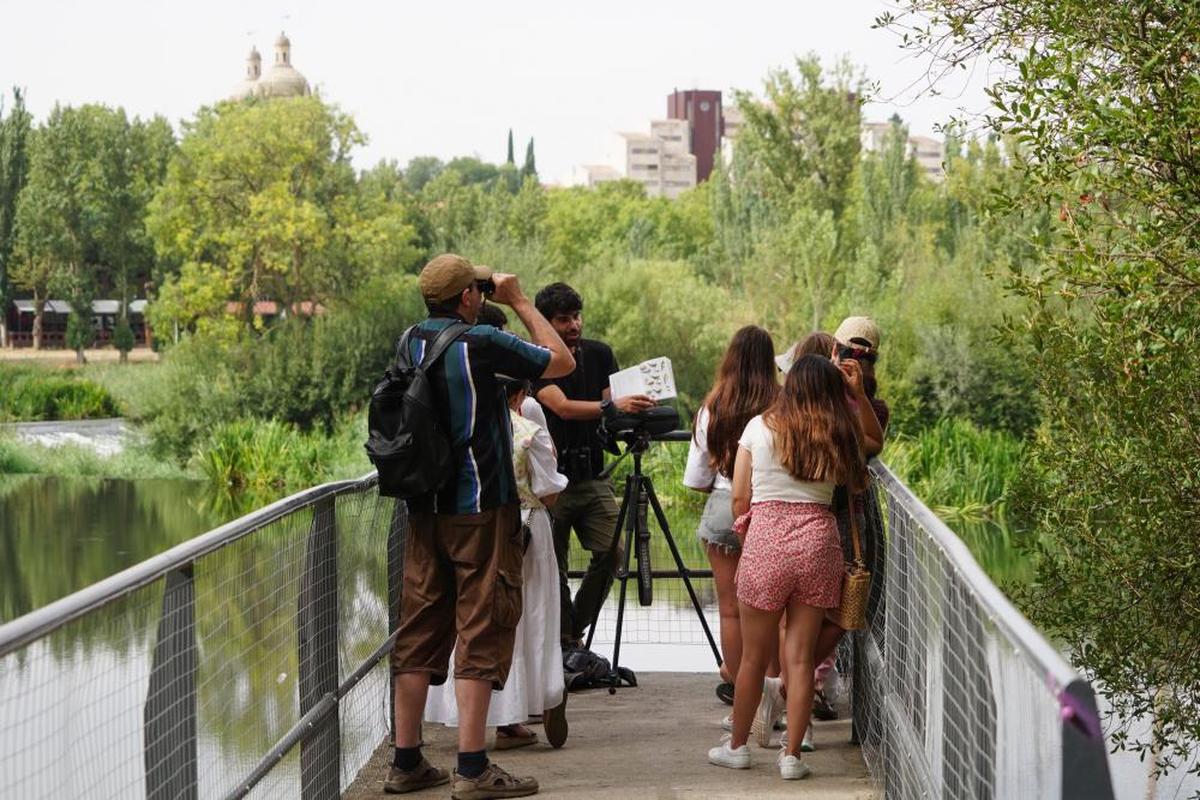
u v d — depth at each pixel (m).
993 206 6.07
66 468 42.03
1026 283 6.00
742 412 5.46
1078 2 5.54
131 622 2.88
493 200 70.06
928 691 3.70
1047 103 5.59
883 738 4.83
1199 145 5.29
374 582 5.60
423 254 54.53
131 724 2.84
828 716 6.30
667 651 8.95
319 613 4.59
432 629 4.98
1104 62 5.78
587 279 43.59
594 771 5.36
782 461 4.94
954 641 3.15
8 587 21.31
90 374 60.84
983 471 27.42
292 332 44.47
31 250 94.88
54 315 107.94
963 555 2.92
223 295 49.66
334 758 4.78
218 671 3.52
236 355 43.66
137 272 96.31
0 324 101.38
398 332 43.78
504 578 4.76
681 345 41.00
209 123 51.91
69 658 2.52
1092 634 6.89
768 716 5.75
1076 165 5.58
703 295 41.31
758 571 5.00
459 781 4.83
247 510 32.28
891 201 44.84
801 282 39.00
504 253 47.72
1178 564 6.29
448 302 4.80
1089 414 6.85
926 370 32.91
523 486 5.60
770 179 46.78
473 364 4.65
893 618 4.68
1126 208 5.97
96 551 25.27
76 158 94.00
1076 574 6.84
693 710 6.64
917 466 28.61
